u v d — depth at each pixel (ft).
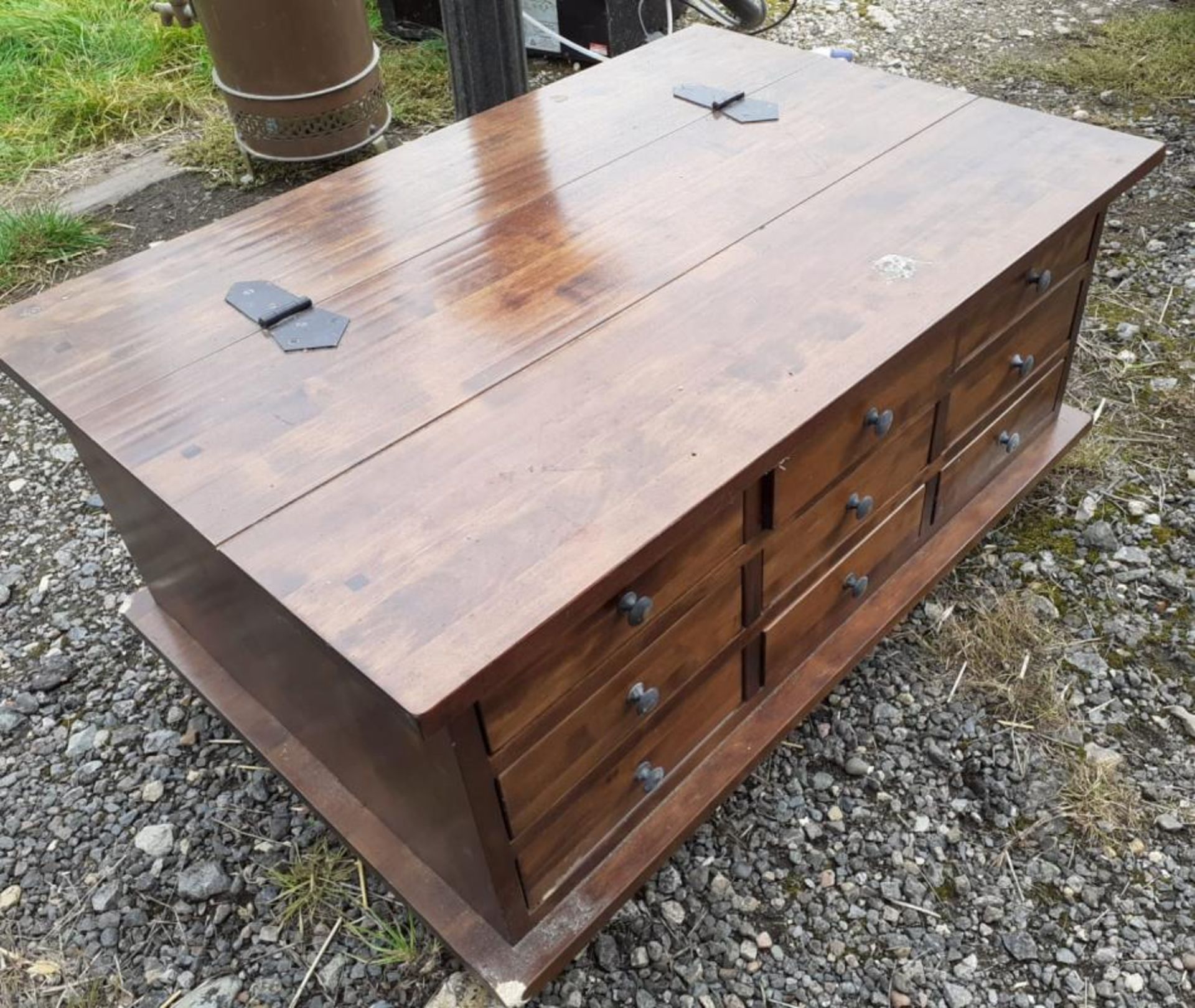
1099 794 5.08
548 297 4.58
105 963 4.75
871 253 4.71
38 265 9.19
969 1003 4.43
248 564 3.48
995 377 5.44
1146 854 4.88
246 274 4.95
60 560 6.79
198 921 4.89
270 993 4.61
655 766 4.57
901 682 5.67
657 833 4.64
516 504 3.60
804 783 5.25
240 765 5.50
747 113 5.96
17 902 4.99
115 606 6.43
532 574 3.36
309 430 4.00
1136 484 6.66
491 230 5.09
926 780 5.23
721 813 5.15
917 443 5.11
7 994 4.66
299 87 9.48
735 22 9.91
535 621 3.21
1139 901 4.72
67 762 5.59
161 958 4.76
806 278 4.57
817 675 5.22
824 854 4.97
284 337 4.48
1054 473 6.73
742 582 4.46
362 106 9.93
